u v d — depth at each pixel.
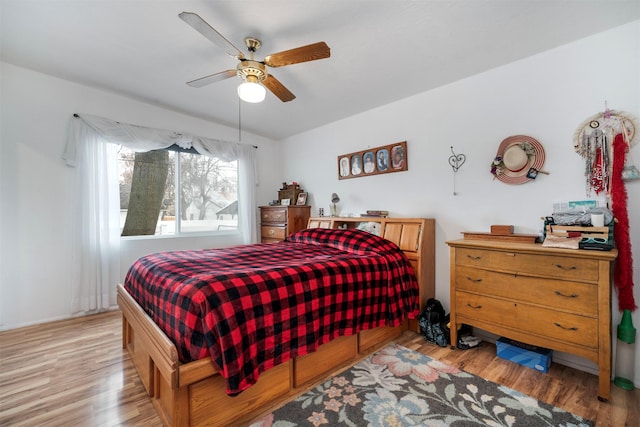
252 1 1.70
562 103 2.12
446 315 2.62
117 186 3.19
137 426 1.42
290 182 4.63
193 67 2.55
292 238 3.34
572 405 1.57
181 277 1.59
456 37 2.04
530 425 1.42
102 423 1.44
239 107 3.43
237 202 4.39
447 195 2.77
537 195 2.24
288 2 1.71
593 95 1.99
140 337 1.71
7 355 2.13
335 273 1.91
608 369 1.58
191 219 3.94
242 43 2.11
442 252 2.80
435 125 2.86
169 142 3.52
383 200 3.33
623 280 1.82
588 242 1.74
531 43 2.10
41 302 2.77
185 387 1.31
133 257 3.41
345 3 1.72
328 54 1.77
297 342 1.63
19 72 2.65
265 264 1.97
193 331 1.30
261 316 1.48
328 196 4.02
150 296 1.71
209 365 1.30
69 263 2.91
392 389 1.72
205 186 4.07
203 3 1.72
